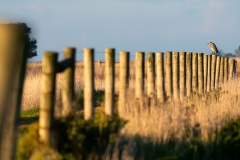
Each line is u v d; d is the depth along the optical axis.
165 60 51.78
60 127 29.20
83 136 29.61
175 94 52.44
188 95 54.84
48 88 28.11
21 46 25.59
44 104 28.14
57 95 62.16
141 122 35.16
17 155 28.11
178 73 53.03
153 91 45.88
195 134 38.28
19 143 28.64
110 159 30.22
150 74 45.94
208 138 36.66
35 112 60.72
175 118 38.25
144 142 33.19
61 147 28.41
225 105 47.56
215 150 35.44
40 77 66.62
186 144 35.56
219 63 71.12
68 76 31.91
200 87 62.19
